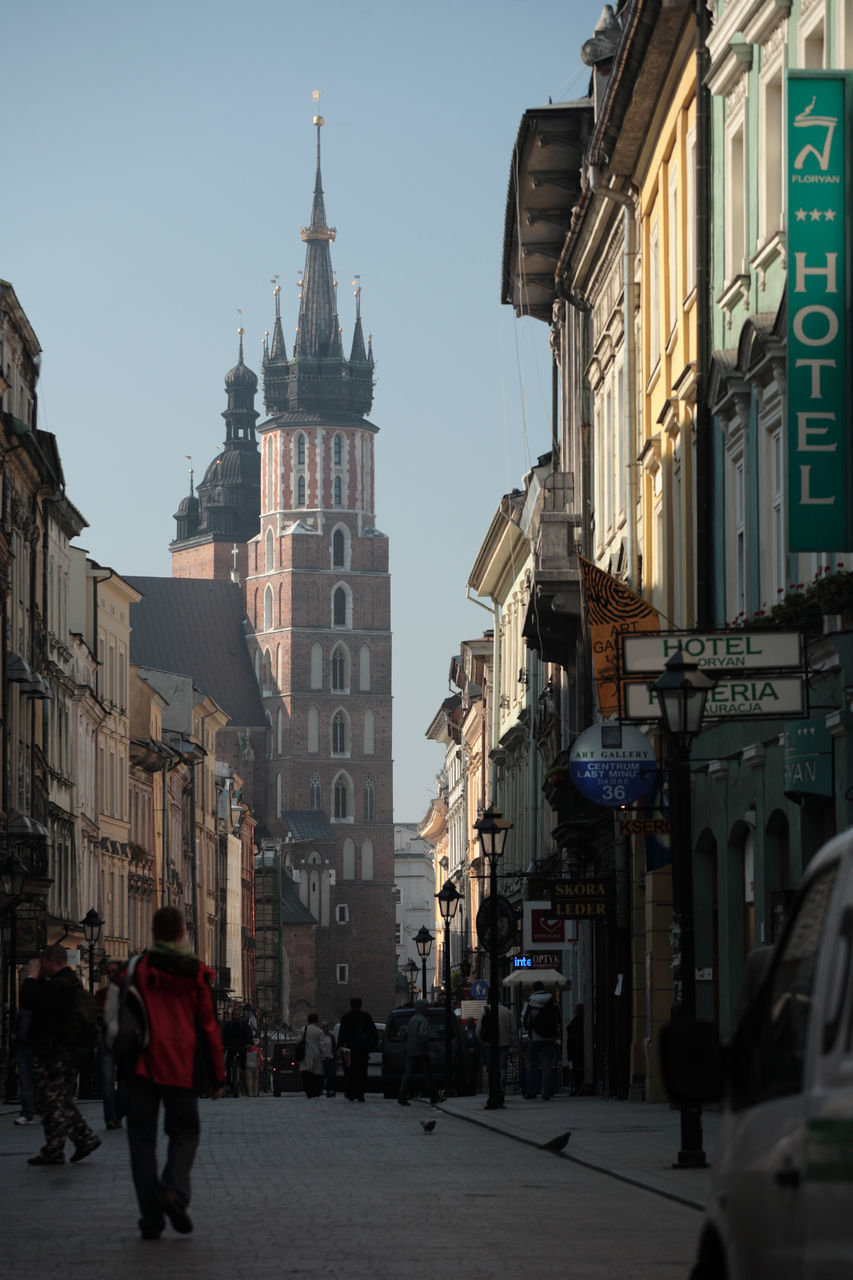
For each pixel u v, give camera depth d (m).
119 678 98.00
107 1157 24.73
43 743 72.44
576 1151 24.02
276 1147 26.62
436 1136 29.30
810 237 21.73
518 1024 68.56
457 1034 54.22
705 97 32.44
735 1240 6.81
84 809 85.69
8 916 49.47
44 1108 23.52
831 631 23.52
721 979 31.86
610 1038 45.16
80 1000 23.53
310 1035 57.38
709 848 33.97
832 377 21.61
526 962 58.69
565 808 47.38
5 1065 50.12
